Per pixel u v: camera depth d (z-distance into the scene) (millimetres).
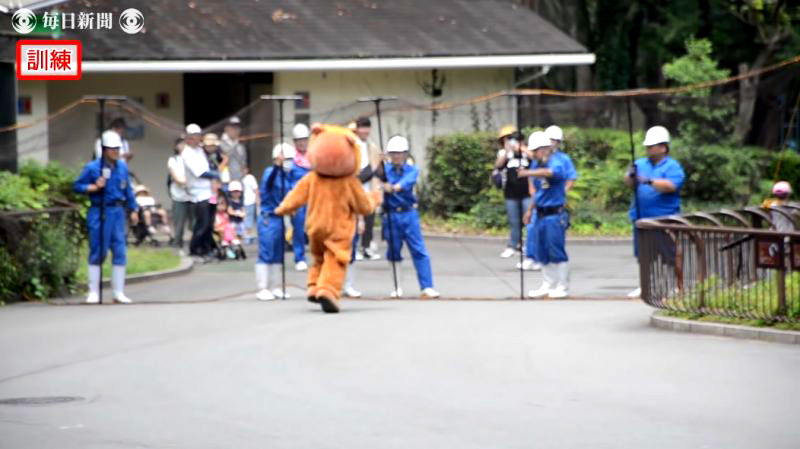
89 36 41906
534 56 42812
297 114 43375
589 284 27734
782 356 17000
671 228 20016
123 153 32594
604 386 15133
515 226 32938
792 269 18531
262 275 25109
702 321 19469
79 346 18750
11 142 30797
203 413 13969
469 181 40031
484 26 44594
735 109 44750
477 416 13633
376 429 13094
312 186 22578
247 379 15906
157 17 43469
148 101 45344
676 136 44531
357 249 33250
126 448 12469
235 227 33375
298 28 43750
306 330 19953
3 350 18469
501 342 18531
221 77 45875
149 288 27688
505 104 43531
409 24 44531
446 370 16312
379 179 24891
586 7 55125
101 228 24672
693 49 45281
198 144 32969
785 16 49781
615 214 39531
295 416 13742
